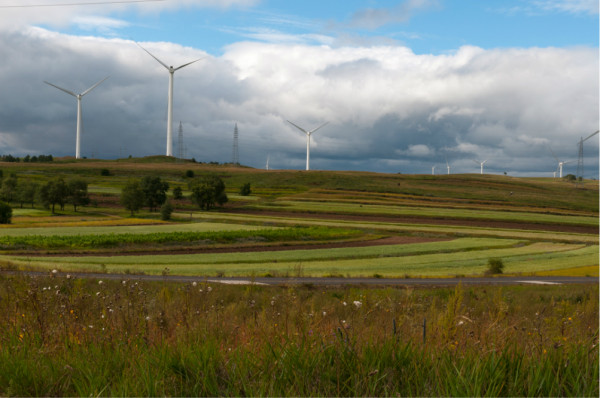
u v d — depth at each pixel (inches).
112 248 2974.9
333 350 185.8
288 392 162.1
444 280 1739.7
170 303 380.5
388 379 170.9
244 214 5477.4
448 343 208.8
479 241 3690.9
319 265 2347.4
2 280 474.3
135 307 313.6
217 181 6186.0
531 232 4279.0
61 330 247.8
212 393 165.6
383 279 1739.7
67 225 4205.2
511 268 2338.8
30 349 214.1
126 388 161.9
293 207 6003.9
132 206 5629.9
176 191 6973.4
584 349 186.1
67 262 2224.4
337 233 3892.7
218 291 842.2
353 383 168.1
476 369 166.4
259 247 3208.7
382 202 6633.9
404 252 3009.4
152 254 2736.2
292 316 296.5
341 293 1151.0
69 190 5876.0
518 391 163.0
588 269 2300.7
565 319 266.1
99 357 196.5
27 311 279.3
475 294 1094.4
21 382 175.9
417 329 244.4
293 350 186.4
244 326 259.4
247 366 180.2
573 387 162.2
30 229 3826.3
